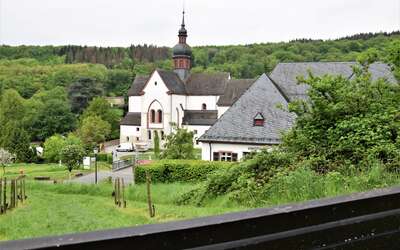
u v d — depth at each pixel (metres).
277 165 12.60
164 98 76.19
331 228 1.65
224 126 33.31
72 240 1.11
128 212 16.64
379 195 1.85
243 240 1.42
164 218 14.14
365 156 10.42
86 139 75.38
